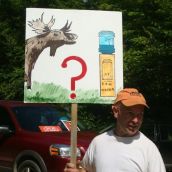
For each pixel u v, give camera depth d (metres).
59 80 2.56
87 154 2.15
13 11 11.73
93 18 2.59
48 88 2.55
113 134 2.11
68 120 5.30
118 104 2.08
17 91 10.51
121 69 2.61
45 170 4.66
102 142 2.09
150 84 8.42
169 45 8.27
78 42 2.58
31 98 2.54
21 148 4.91
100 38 2.59
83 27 2.58
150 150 2.04
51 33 2.56
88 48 2.58
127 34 9.10
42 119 5.21
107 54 2.60
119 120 2.08
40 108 5.36
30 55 2.55
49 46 2.55
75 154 2.47
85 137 4.78
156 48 8.29
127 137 2.07
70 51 2.57
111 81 2.59
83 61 2.58
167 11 8.48
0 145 5.13
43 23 2.56
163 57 8.23
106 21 2.60
